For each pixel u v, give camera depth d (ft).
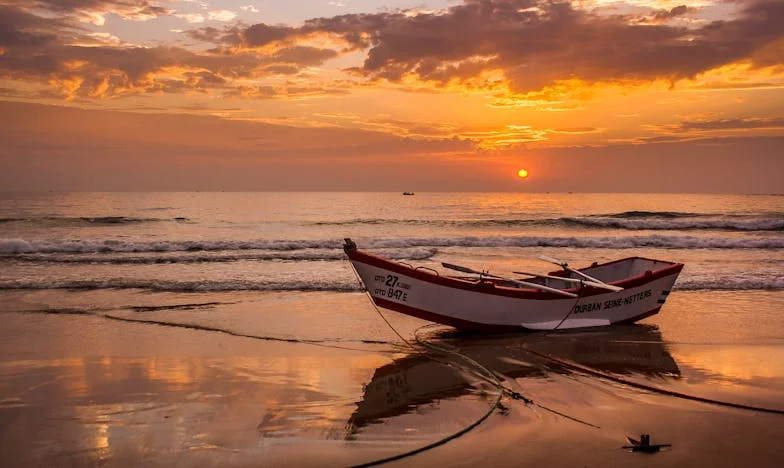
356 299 45.88
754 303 44.55
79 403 23.15
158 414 22.02
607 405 23.06
